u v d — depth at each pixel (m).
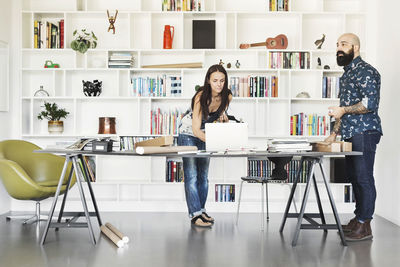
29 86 5.42
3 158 4.18
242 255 3.19
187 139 4.27
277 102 5.46
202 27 5.27
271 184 5.44
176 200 5.34
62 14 5.31
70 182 4.33
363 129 3.61
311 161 3.61
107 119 5.23
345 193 5.18
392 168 4.55
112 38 5.46
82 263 2.97
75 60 5.18
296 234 3.50
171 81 5.23
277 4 5.23
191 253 3.24
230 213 5.08
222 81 4.01
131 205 5.21
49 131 5.18
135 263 2.98
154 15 5.33
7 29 5.08
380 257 3.15
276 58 5.21
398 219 4.38
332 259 3.09
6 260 3.05
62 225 3.56
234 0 5.46
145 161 5.45
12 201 5.23
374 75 3.56
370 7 5.13
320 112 5.46
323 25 5.46
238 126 3.56
